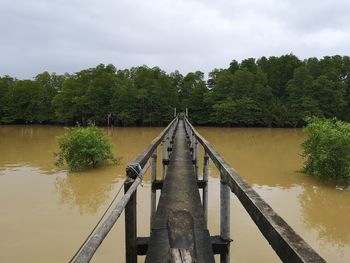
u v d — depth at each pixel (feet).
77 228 31.45
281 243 5.25
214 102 219.00
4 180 51.57
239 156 79.61
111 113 222.28
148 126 224.53
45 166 64.23
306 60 264.31
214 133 163.63
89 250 5.65
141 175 11.32
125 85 220.02
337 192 45.16
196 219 14.89
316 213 36.32
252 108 208.95
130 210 11.43
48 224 32.45
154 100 217.77
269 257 25.43
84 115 228.43
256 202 7.03
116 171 58.65
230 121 209.87
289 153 85.92
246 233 29.68
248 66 257.55
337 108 206.18
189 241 7.73
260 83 218.18
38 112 241.14
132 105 217.36
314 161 52.24
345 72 229.86
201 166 59.06
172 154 34.45
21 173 57.11
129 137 137.80
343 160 49.16
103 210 36.88
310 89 204.23
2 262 24.84
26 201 40.11
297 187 48.01
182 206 16.84
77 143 59.67
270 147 100.73
